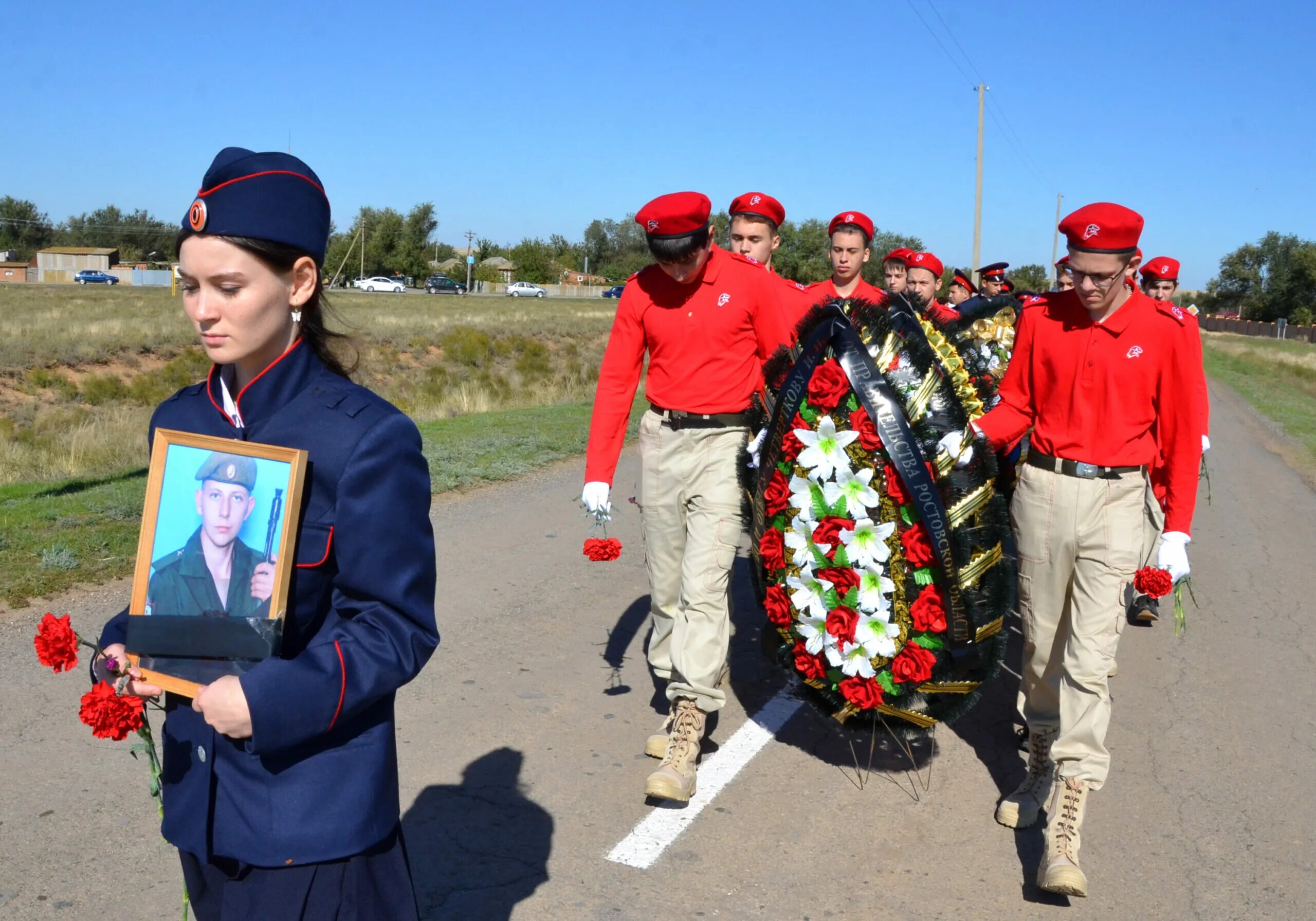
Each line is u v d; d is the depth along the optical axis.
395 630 1.93
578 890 3.64
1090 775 3.73
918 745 4.98
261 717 1.77
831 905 3.62
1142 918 3.61
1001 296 5.73
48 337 28.05
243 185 1.88
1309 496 12.55
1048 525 3.91
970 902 3.67
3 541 6.94
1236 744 5.09
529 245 134.00
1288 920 3.62
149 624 1.91
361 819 1.94
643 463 4.61
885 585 4.01
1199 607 7.50
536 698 5.29
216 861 1.97
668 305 4.44
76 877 3.55
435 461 11.30
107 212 138.50
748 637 6.44
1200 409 3.83
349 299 63.44
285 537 1.86
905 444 3.86
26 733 4.56
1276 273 103.06
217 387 2.08
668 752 4.23
